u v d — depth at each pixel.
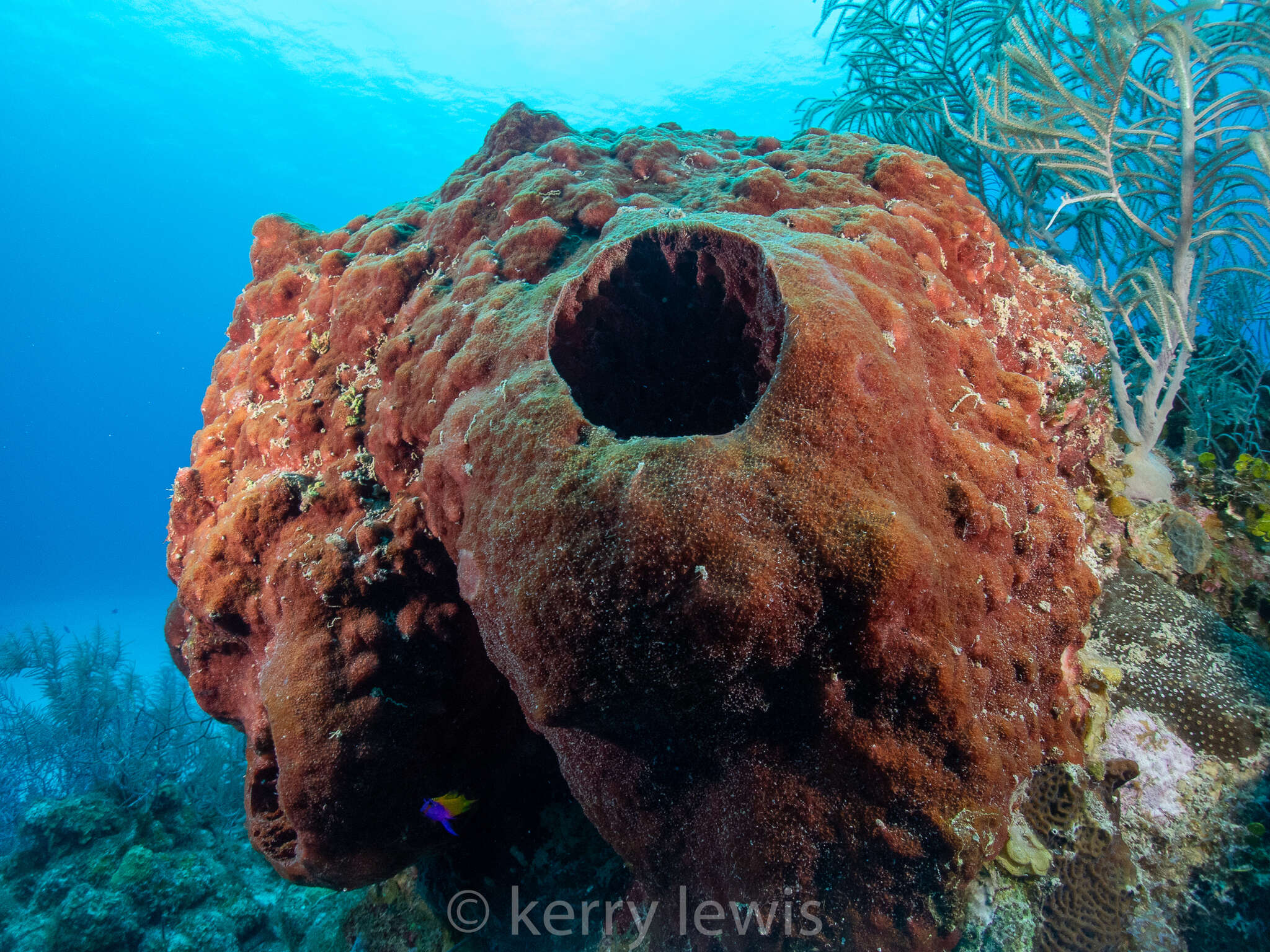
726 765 2.23
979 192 5.36
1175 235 3.89
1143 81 4.32
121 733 9.49
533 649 2.04
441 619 3.15
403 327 3.81
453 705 3.26
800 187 3.49
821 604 1.86
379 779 3.04
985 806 2.03
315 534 3.33
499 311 3.07
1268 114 3.57
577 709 2.09
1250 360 4.91
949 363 2.67
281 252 5.16
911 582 1.84
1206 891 2.59
